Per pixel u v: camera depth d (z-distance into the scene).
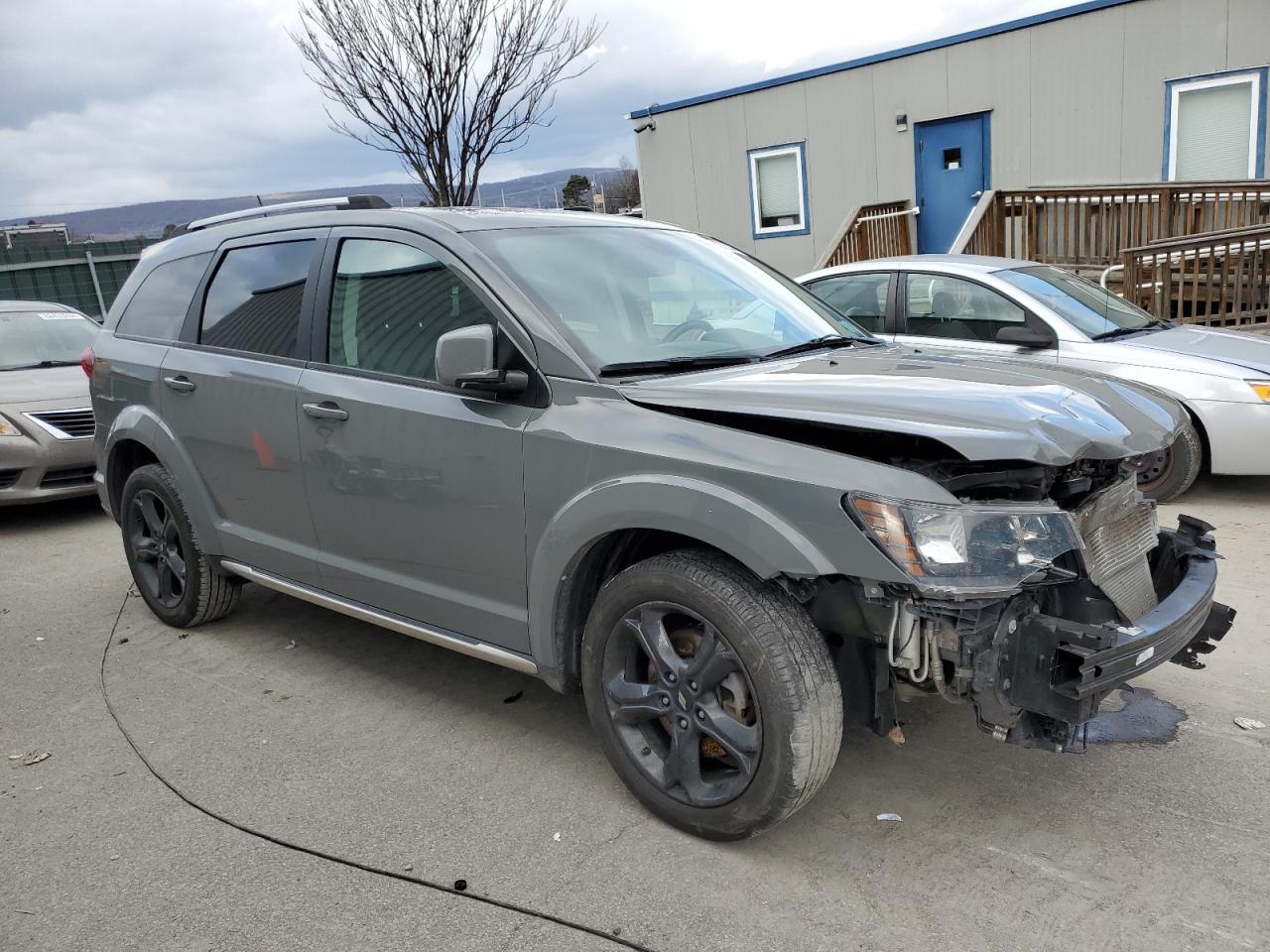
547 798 3.16
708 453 2.68
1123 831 2.85
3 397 6.98
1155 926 2.44
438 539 3.38
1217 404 5.73
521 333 3.12
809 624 2.65
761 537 2.54
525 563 3.13
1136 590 2.90
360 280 3.67
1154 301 8.73
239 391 4.00
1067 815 2.94
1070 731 2.55
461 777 3.31
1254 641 4.09
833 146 13.01
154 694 4.09
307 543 3.93
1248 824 2.85
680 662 2.84
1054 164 11.46
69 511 7.83
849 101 12.74
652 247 3.81
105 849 2.97
